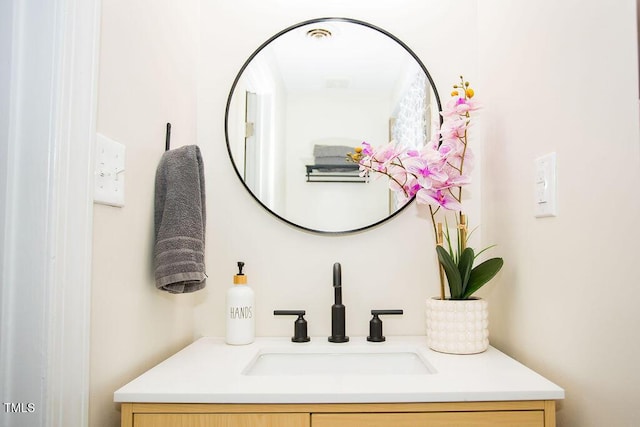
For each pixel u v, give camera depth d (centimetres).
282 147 134
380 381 86
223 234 132
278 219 132
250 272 131
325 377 89
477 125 134
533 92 101
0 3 71
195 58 134
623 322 71
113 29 86
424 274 131
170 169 103
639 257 68
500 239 119
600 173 77
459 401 80
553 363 92
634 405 69
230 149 133
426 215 133
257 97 135
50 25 71
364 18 136
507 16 115
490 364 98
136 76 95
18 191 69
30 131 70
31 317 69
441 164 111
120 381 88
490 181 126
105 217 83
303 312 123
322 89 135
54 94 70
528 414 80
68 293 72
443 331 108
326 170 133
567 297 87
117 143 86
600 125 77
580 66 83
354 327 130
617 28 73
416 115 134
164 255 97
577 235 84
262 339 127
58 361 70
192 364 99
